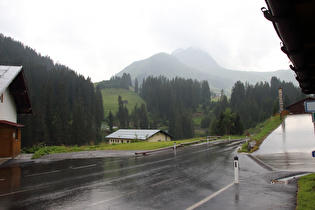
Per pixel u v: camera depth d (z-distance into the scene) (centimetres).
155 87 19900
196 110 18888
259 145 2308
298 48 421
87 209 604
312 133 2583
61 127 8156
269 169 1220
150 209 602
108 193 756
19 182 923
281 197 701
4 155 1678
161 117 17012
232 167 1292
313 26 387
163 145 2603
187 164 1405
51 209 604
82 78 14638
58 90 11225
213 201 668
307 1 309
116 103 18988
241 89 17388
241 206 622
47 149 2120
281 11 310
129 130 5700
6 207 620
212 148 2536
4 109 1855
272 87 17025
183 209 602
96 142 9175
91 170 1202
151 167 1295
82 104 11819
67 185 871
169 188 823
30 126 7138
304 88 712
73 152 2089
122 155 1909
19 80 1952
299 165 1288
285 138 2489
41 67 15338
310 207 570
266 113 11744
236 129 6575
